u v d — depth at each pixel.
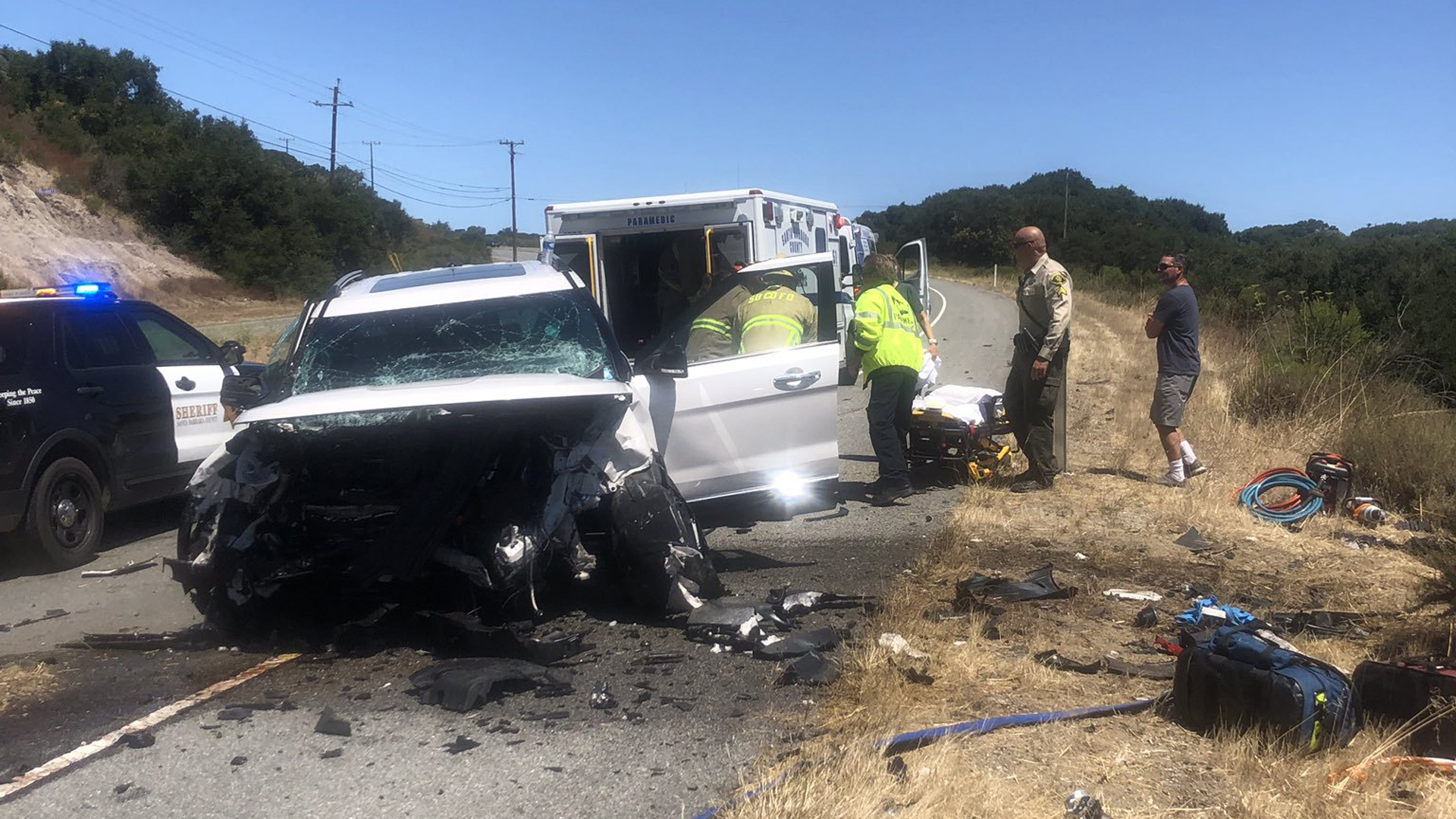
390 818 3.52
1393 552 6.62
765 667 4.70
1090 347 18.42
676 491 5.62
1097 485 8.32
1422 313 16.56
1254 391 10.96
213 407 8.77
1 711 4.48
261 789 3.74
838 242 14.14
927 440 8.59
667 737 4.04
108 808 3.63
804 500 7.98
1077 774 3.63
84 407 7.38
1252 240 69.62
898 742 3.81
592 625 5.34
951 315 28.83
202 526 5.25
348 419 5.07
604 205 10.59
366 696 4.53
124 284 45.78
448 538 5.17
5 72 55.94
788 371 6.78
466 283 6.46
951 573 6.10
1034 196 88.31
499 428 5.27
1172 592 5.77
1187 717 4.00
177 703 4.52
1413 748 3.76
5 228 42.72
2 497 6.70
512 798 3.62
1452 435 8.74
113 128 55.41
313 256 56.81
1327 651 4.74
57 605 6.31
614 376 6.09
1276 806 3.38
